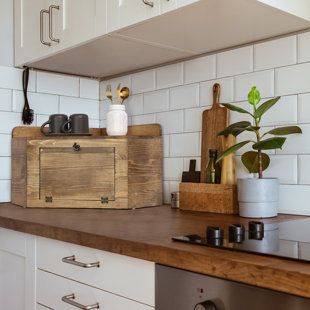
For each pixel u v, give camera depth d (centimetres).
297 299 63
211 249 80
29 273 125
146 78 186
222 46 153
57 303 114
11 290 136
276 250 76
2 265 141
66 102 199
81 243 103
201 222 120
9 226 131
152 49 158
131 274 92
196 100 165
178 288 81
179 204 154
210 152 149
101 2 142
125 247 91
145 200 162
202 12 121
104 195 157
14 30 184
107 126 175
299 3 124
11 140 181
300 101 135
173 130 173
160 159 171
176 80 173
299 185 135
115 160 157
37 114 190
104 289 99
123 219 128
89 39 147
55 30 162
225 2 113
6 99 182
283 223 115
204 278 76
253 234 93
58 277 114
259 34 140
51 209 157
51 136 167
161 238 93
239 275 70
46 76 193
